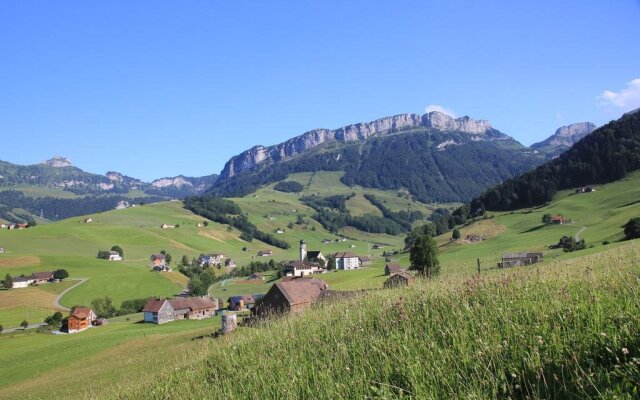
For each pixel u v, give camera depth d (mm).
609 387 5570
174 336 56344
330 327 12398
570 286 9312
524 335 7340
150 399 12320
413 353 8289
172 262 182625
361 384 7746
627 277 8844
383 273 113750
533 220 158000
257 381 9938
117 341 58750
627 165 179500
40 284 128250
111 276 138500
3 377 47656
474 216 192875
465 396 6312
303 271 151000
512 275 11586
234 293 129000
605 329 6707
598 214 145625
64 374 42281
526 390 6070
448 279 13492
